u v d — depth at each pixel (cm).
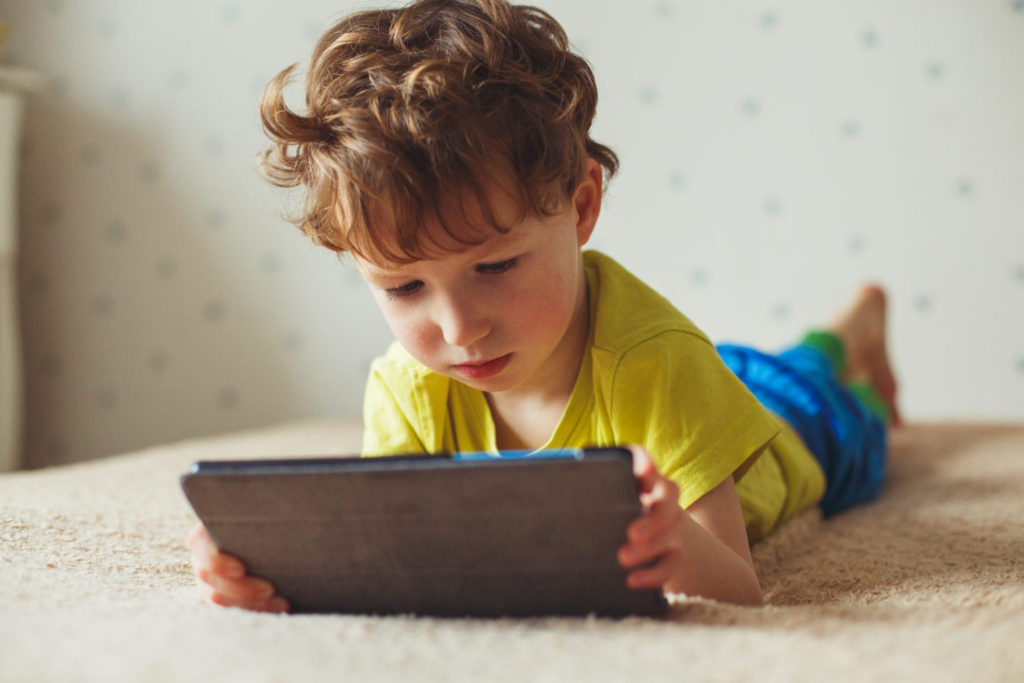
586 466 49
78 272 221
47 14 221
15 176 199
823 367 135
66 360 222
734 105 200
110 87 220
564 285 73
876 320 161
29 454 224
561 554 54
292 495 55
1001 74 188
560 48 79
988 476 120
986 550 80
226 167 216
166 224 219
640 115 203
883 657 48
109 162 220
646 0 202
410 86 67
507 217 67
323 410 215
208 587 62
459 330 68
